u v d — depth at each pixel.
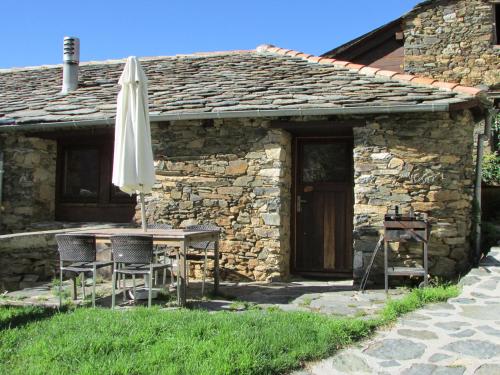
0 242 7.83
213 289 7.58
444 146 7.75
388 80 8.80
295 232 9.27
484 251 8.62
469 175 8.22
